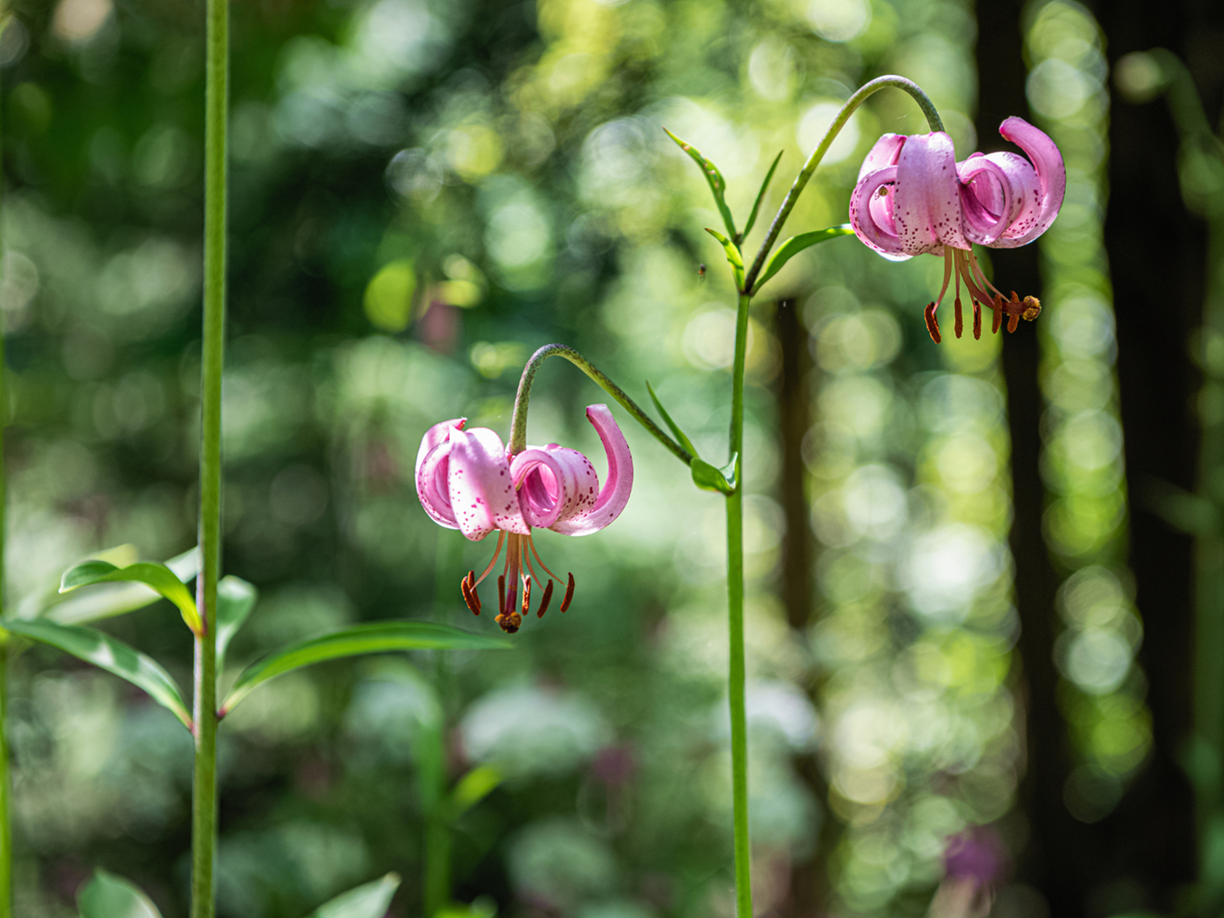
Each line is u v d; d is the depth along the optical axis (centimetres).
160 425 412
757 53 357
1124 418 321
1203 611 280
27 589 402
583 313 371
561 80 341
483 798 373
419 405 374
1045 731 361
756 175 375
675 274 403
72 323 419
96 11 259
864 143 369
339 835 315
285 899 301
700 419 612
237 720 371
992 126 335
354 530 386
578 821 374
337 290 345
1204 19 296
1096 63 412
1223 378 279
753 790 330
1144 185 308
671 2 342
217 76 121
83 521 408
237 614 138
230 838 324
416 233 331
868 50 375
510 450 119
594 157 351
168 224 370
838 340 555
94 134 280
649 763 373
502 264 351
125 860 379
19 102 274
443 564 248
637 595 458
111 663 122
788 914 430
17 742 365
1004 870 374
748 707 334
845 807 543
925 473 598
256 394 392
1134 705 444
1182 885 317
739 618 122
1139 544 321
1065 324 478
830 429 605
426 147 341
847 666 546
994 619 575
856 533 620
